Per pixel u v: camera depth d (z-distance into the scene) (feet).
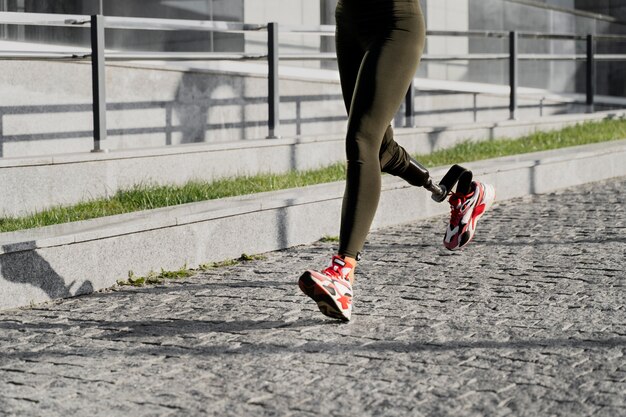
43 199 26.68
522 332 15.98
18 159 26.13
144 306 18.69
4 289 18.63
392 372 13.89
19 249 18.74
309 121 42.52
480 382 13.34
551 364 14.10
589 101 51.96
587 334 15.75
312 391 13.12
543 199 31.91
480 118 52.54
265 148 33.73
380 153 17.62
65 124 33.94
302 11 42.96
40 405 12.80
